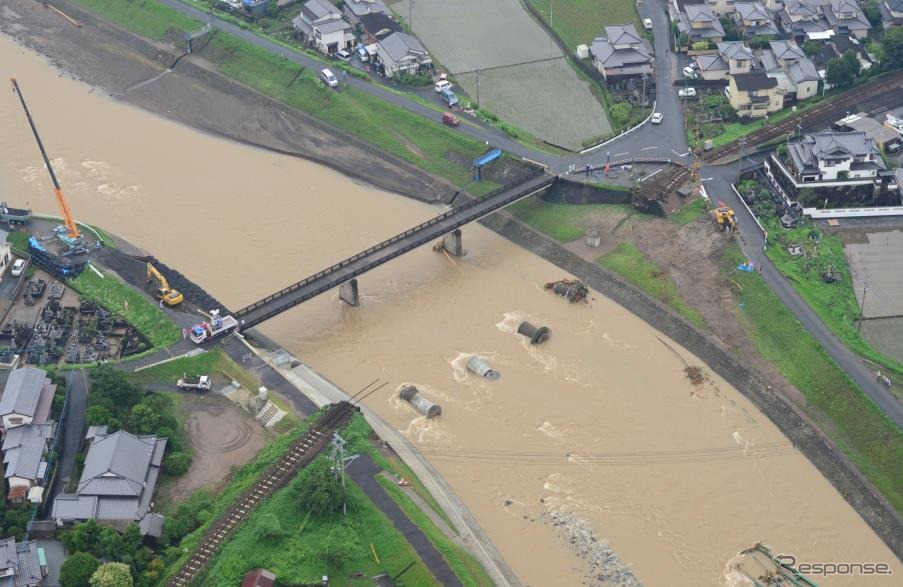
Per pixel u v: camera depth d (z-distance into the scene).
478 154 152.25
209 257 137.50
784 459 107.31
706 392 114.94
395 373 118.56
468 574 93.56
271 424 109.75
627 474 105.56
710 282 127.88
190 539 96.19
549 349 121.19
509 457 107.50
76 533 94.62
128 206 148.12
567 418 112.00
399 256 136.25
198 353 118.06
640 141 153.88
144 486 100.31
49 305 127.12
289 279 133.25
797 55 165.00
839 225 136.62
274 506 98.00
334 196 149.75
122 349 121.06
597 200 142.62
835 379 113.06
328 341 123.81
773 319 121.69
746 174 145.38
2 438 106.38
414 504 100.25
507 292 130.50
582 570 96.19
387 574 92.44
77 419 109.44
